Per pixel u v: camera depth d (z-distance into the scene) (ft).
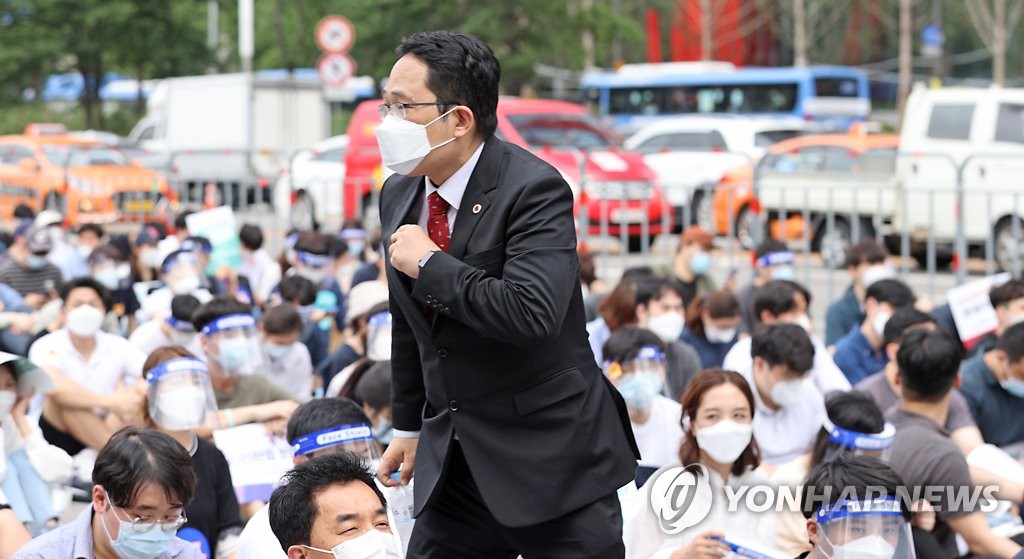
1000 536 30.14
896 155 72.49
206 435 31.91
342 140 107.65
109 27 168.66
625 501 28.37
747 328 52.24
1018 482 32.19
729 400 28.25
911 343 31.76
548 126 100.73
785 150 97.35
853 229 64.69
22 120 201.98
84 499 36.01
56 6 167.63
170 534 22.97
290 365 43.60
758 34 272.31
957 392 36.42
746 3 260.21
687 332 46.32
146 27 170.81
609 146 101.45
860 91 174.81
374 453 26.96
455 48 18.60
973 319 44.70
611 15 171.22
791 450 35.29
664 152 86.38
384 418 32.04
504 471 19.03
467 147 18.86
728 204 67.77
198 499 28.99
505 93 174.50
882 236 65.26
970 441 34.22
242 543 25.96
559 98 204.95
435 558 20.89
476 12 157.28
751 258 67.21
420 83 18.48
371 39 157.17
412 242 18.44
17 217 72.23
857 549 23.00
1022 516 34.37
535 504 18.98
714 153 83.76
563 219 18.61
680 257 55.16
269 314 42.42
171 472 22.67
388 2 153.89
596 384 19.72
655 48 239.50
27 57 168.14
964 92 87.76
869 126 116.06
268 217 79.41
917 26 273.54
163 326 42.16
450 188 18.94
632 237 68.69
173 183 81.51
